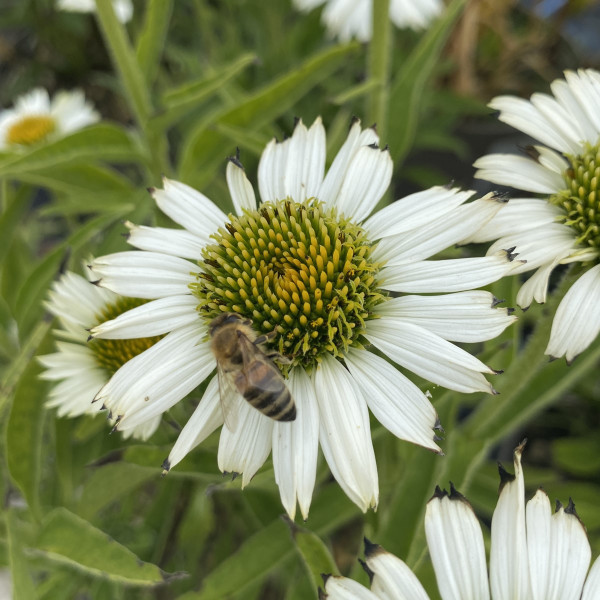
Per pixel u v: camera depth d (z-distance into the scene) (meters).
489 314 0.12
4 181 0.17
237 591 0.14
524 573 0.11
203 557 0.18
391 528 0.14
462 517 0.11
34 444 0.14
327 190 0.13
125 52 0.16
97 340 0.14
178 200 0.13
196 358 0.12
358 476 0.11
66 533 0.13
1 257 0.17
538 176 0.13
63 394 0.14
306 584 0.14
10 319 0.17
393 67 0.23
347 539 0.20
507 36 0.25
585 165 0.13
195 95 0.15
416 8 0.20
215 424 0.12
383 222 0.13
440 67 0.24
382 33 0.16
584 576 0.11
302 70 0.15
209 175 0.16
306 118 0.22
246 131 0.16
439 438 0.11
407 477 0.14
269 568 0.14
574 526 0.11
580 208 0.13
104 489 0.14
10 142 0.23
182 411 0.13
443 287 0.12
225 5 0.25
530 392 0.14
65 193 0.20
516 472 0.11
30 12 0.28
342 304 0.12
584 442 0.19
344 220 0.13
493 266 0.12
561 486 0.17
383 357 0.12
